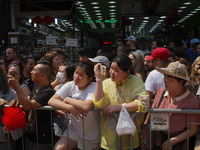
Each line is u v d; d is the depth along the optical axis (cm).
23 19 941
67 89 260
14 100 270
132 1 808
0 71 287
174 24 903
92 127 258
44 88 269
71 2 855
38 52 891
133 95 232
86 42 1364
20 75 356
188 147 232
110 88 242
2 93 289
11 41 822
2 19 902
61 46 956
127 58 230
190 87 277
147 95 230
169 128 229
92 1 963
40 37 929
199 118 226
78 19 1095
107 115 243
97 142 260
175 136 231
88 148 260
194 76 311
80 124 258
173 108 234
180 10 868
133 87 235
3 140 285
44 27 950
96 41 1656
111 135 238
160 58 347
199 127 243
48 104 251
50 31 966
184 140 232
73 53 921
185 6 844
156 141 254
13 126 252
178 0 791
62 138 260
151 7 803
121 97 236
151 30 955
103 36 1655
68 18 898
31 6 878
